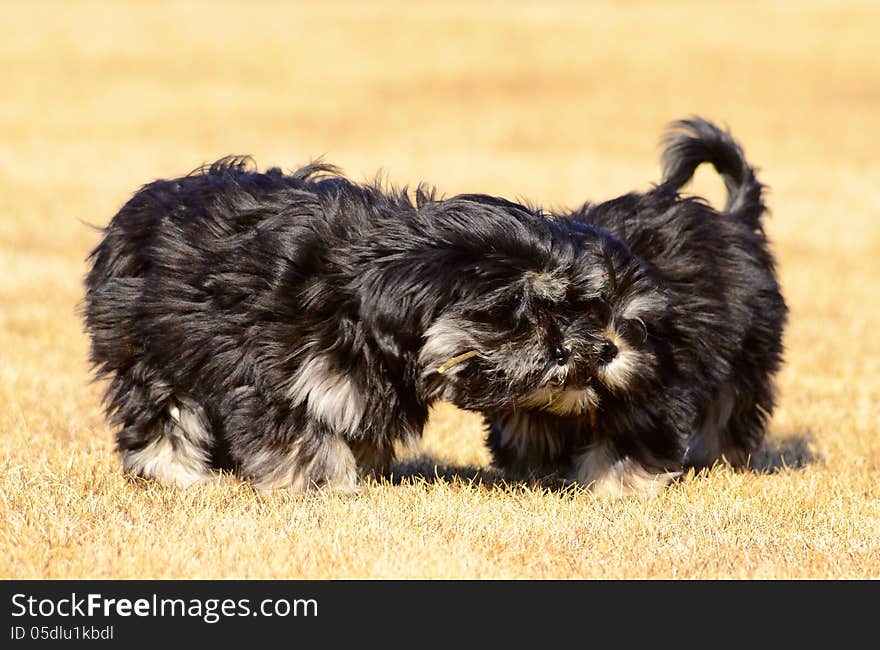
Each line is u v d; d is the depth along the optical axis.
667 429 10.30
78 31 63.00
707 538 9.45
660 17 69.00
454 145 43.47
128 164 37.56
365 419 9.59
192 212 10.20
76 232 28.02
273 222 9.65
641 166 39.06
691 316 10.30
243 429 9.78
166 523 9.41
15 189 32.81
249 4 72.06
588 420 10.05
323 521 9.32
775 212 31.84
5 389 14.70
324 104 50.81
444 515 9.76
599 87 55.03
